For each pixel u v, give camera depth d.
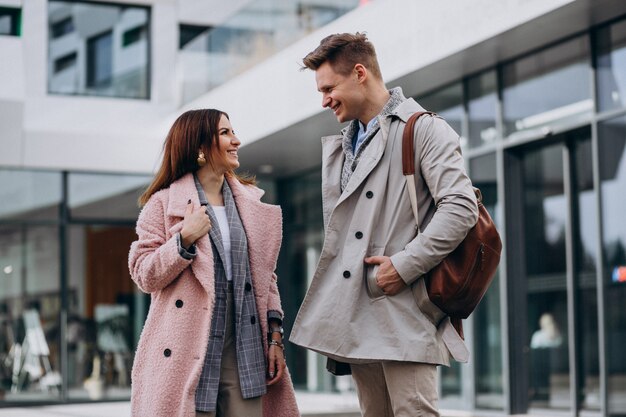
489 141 12.12
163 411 4.40
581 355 10.97
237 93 15.53
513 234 11.93
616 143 10.30
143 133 17.86
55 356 17.00
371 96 4.44
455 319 4.38
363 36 4.48
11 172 17.05
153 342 4.50
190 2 18.53
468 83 12.45
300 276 17.98
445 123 4.32
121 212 17.48
